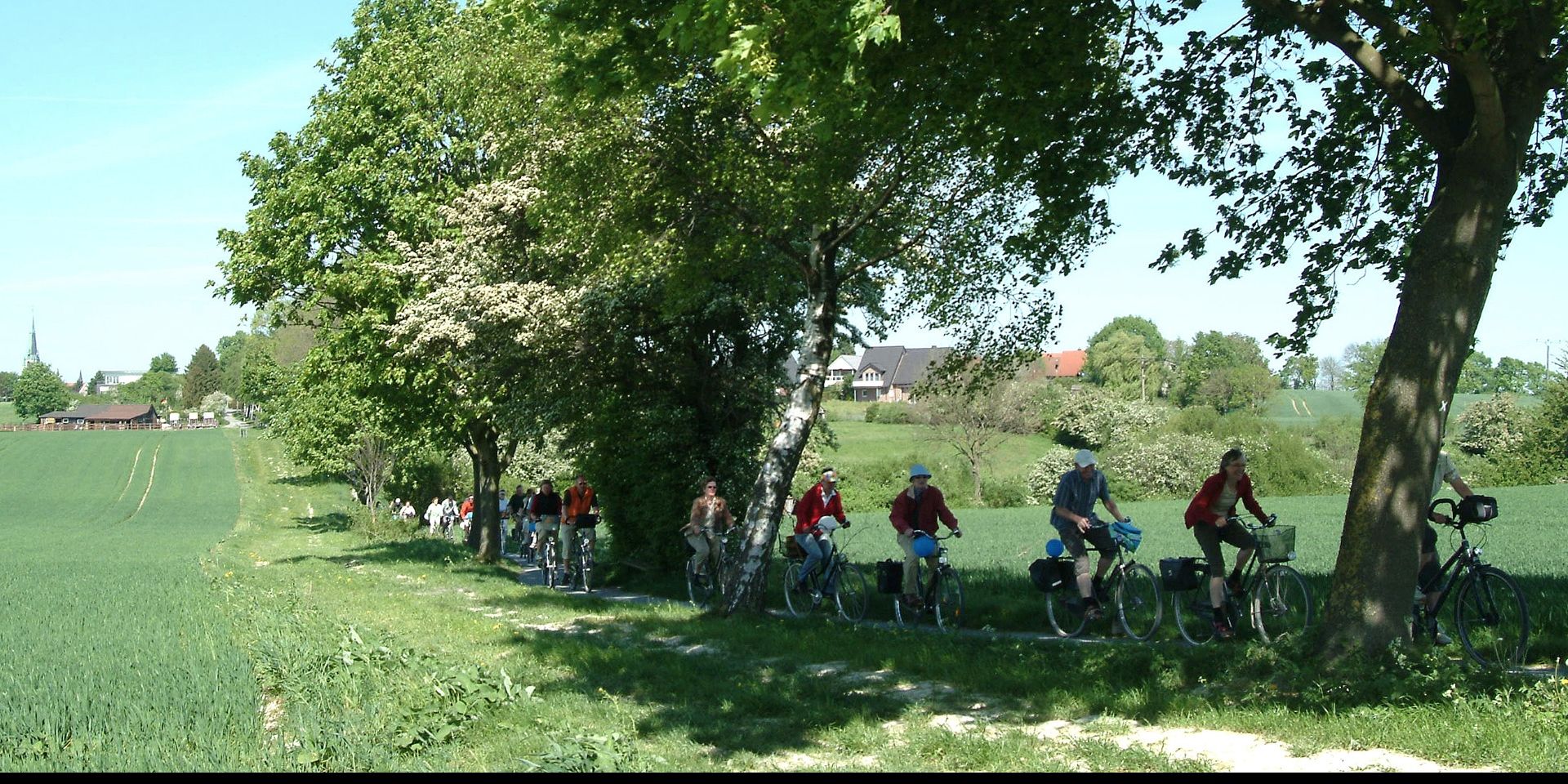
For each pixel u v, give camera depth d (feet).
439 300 76.84
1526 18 31.76
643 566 78.95
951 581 48.29
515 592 70.69
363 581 80.43
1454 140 32.60
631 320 72.43
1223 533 39.81
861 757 26.55
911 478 50.11
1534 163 45.52
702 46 32.42
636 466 78.07
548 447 157.28
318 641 38.75
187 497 280.10
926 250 60.13
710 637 47.11
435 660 35.63
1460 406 252.62
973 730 28.19
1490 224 31.42
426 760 24.73
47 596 59.11
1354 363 405.59
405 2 104.37
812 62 28.60
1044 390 235.40
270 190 102.06
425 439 104.42
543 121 59.11
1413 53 31.83
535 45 57.26
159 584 67.41
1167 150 44.60
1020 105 37.11
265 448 391.04
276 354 242.17
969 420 212.64
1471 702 25.46
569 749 24.21
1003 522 146.41
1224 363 338.34
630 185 55.42
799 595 57.06
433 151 94.43
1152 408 243.60
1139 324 404.77
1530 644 33.06
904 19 32.83
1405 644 30.32
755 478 76.07
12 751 24.94
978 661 36.32
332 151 98.68
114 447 396.37
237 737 25.93
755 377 76.07
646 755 26.12
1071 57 36.52
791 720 30.22
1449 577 34.78
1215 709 28.50
